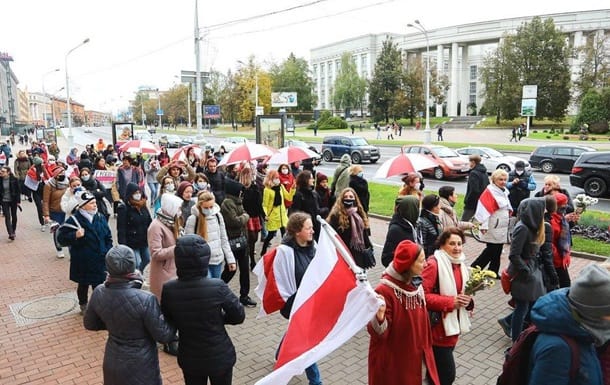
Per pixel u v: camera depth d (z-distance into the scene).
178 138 50.53
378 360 3.47
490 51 79.38
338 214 6.16
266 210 8.95
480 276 3.89
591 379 2.34
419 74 75.06
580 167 17.92
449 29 83.06
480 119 72.06
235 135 69.25
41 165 12.04
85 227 6.37
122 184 12.05
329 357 5.33
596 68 58.62
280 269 4.51
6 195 10.69
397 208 5.23
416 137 54.72
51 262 9.17
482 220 7.31
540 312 2.44
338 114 93.81
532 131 54.69
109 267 3.43
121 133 24.78
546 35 58.88
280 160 10.10
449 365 3.93
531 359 2.50
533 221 4.89
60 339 5.87
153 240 5.43
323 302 3.21
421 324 3.46
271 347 5.60
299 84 98.62
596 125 48.69
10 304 7.04
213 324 3.48
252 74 76.25
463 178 23.31
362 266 6.24
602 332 2.30
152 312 3.37
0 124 94.50
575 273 8.26
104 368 3.44
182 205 6.48
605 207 15.82
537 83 58.53
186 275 3.48
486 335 5.83
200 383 3.56
